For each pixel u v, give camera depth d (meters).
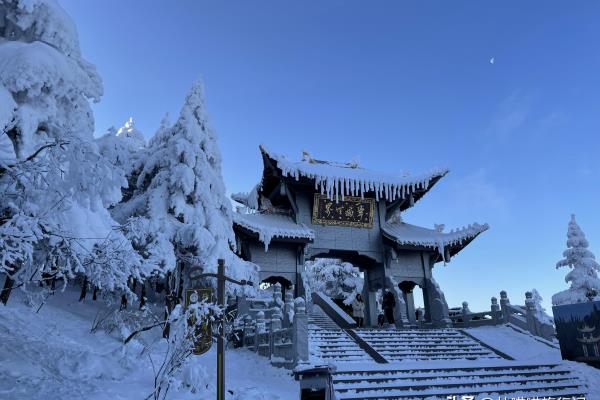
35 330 10.76
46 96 11.95
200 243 16.97
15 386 7.06
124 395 8.12
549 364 15.57
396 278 28.44
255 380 12.62
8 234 6.18
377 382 12.71
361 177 28.36
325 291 51.06
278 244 26.50
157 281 20.61
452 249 28.98
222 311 7.70
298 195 28.12
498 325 22.75
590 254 27.66
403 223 31.52
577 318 15.08
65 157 6.80
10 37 13.64
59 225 7.47
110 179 6.94
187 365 9.46
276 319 16.31
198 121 20.12
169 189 18.23
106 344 12.13
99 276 8.09
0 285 13.32
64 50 13.77
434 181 29.33
